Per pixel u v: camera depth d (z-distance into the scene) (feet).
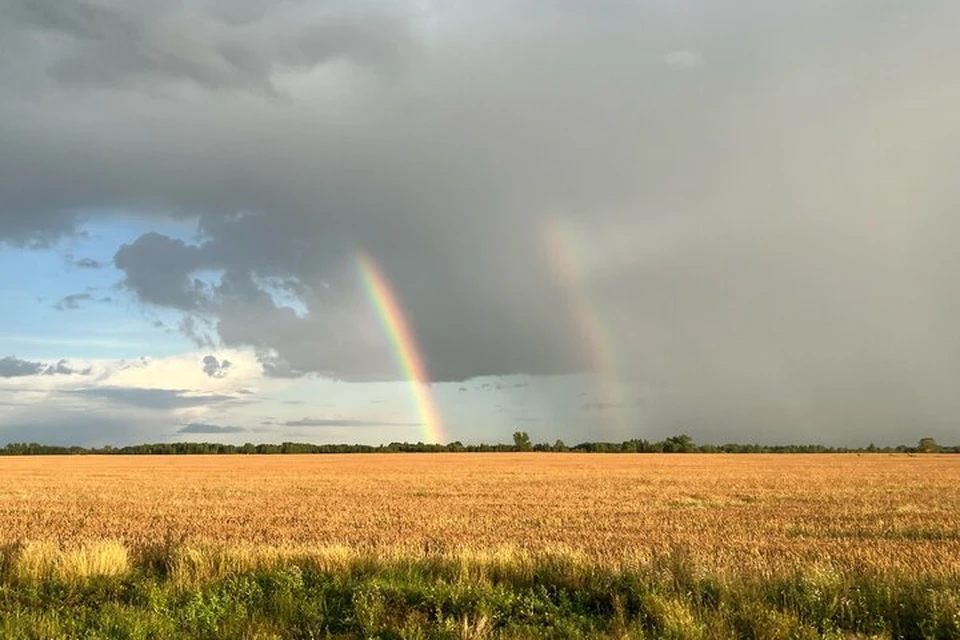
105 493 157.99
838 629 30.04
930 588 34.19
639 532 86.17
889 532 85.15
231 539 79.10
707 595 34.88
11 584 39.68
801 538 80.28
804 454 586.04
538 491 157.28
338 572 40.50
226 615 33.06
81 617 33.37
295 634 31.30
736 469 270.46
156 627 31.48
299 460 417.28
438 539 79.30
